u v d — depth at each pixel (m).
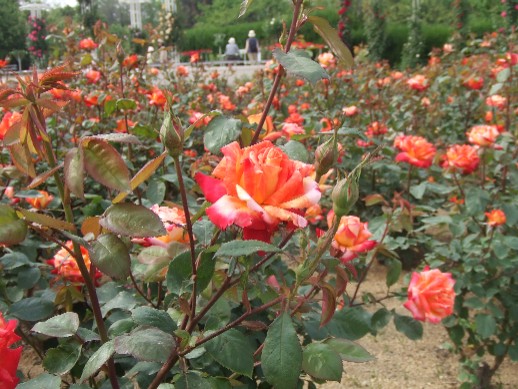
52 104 0.99
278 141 2.19
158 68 6.25
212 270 1.14
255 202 0.91
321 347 1.07
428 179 4.09
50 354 1.17
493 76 4.90
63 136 3.38
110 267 0.95
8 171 1.77
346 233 1.42
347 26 14.83
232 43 17.56
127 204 0.97
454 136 5.20
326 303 1.09
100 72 4.08
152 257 1.39
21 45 17.23
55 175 1.04
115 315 1.64
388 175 4.34
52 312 1.60
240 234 1.24
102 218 0.96
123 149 3.27
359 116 4.97
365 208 4.47
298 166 1.03
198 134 4.23
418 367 3.04
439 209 4.28
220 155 1.47
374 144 4.45
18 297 1.81
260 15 32.00
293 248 2.44
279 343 0.94
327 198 3.69
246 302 1.12
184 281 1.16
